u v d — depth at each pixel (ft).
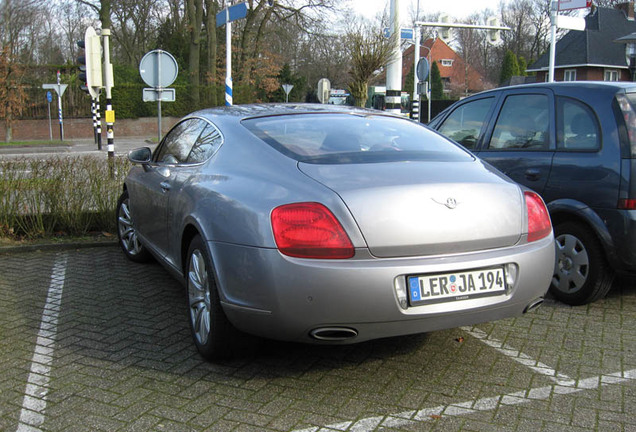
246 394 10.81
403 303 10.14
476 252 10.70
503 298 10.87
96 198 23.68
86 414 10.07
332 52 117.19
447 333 13.80
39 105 114.93
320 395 10.78
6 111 88.33
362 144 12.28
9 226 22.61
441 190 10.60
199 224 11.85
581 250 15.48
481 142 18.61
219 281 11.11
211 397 10.69
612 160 14.65
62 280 17.94
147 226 16.93
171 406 10.35
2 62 86.17
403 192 10.34
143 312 15.15
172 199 14.20
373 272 9.90
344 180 10.60
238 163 12.22
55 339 13.37
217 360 12.10
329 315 9.93
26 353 12.59
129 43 140.87
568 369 11.90
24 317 14.79
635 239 14.24
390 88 53.31
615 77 182.60
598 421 9.87
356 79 65.36
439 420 9.91
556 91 16.67
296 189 10.55
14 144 93.25
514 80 196.44
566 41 187.42
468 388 11.07
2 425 9.71
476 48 232.12
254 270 10.33
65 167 23.32
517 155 17.10
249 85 126.72
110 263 19.97
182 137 15.85
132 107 122.83
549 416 10.03
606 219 14.67
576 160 15.44
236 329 11.53
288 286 9.97
